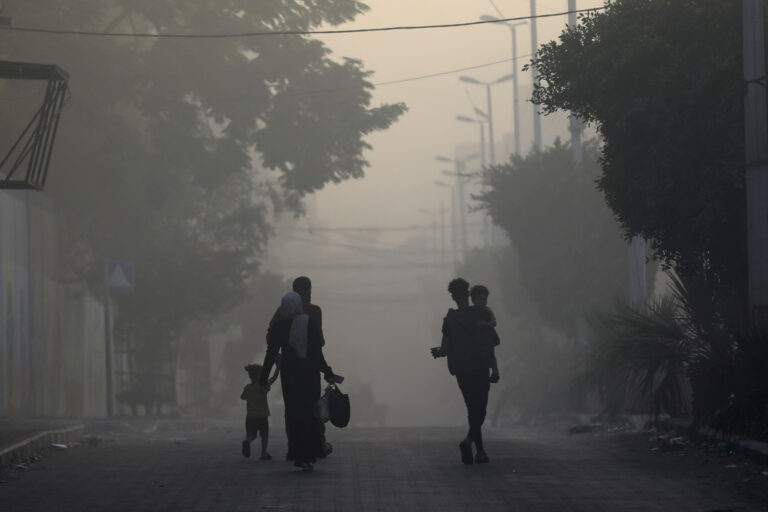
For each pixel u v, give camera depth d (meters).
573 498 18.75
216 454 29.03
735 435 25.17
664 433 31.61
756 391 24.70
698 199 30.80
